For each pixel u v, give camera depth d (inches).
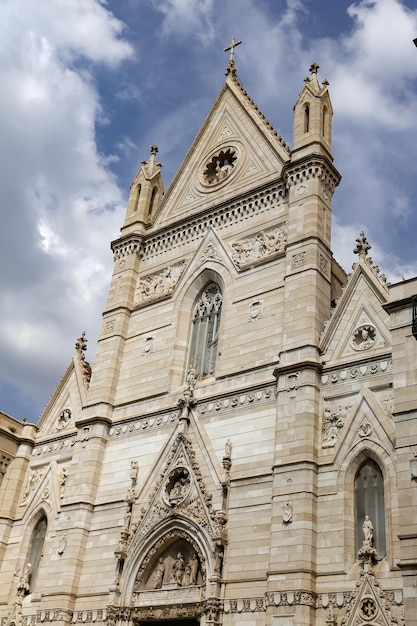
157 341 1881.2
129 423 1785.2
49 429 2042.3
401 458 1182.9
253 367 1601.9
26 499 1936.5
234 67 2261.3
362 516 1289.4
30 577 1790.1
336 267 1722.4
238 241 1843.0
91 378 1935.3
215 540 1416.1
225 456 1512.1
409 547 1099.9
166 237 2058.3
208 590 1380.4
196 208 2031.3
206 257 1897.1
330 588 1231.5
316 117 1838.1
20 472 1980.8
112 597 1523.1
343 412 1400.1
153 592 1494.8
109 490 1715.1
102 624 1529.3
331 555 1261.1
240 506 1440.7
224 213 1925.4
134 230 2128.4
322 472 1352.1
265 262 1734.7
